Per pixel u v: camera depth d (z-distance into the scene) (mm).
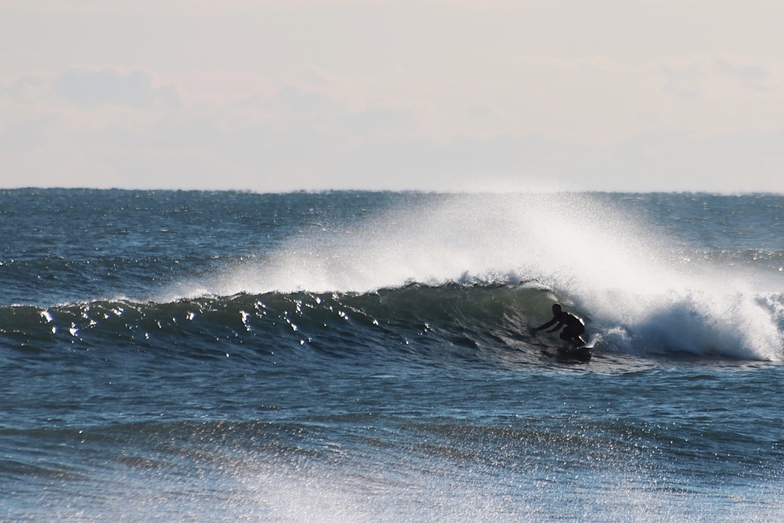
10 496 32500
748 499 35844
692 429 44438
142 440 39500
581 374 60438
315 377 56844
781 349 69812
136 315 65438
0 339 58750
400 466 37969
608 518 33250
